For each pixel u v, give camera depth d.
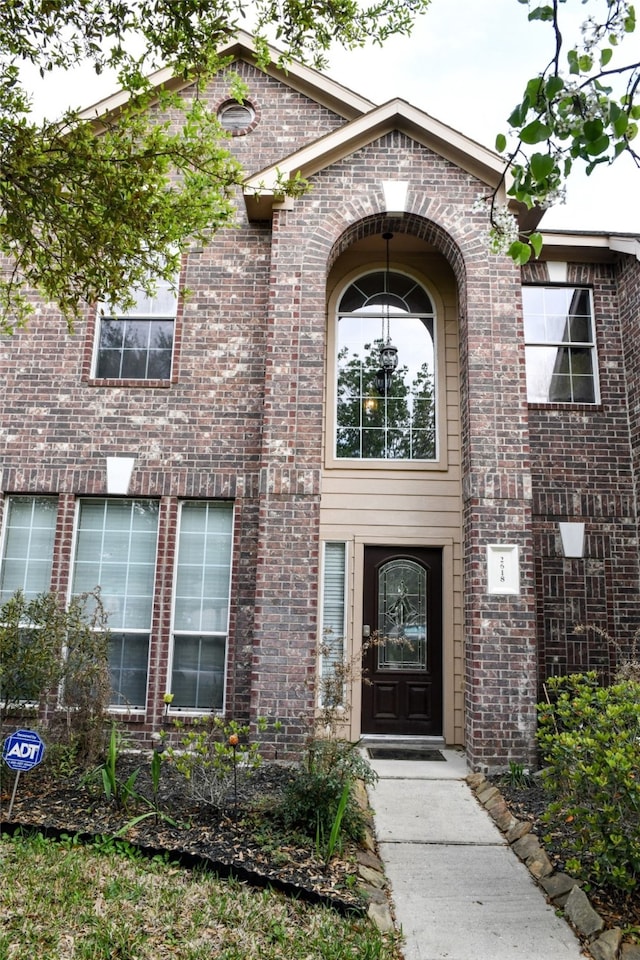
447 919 4.46
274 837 5.14
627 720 4.72
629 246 8.82
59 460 8.39
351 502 8.84
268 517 7.66
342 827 5.37
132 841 5.01
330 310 9.34
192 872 4.71
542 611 8.48
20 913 4.05
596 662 8.38
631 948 3.98
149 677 7.88
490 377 7.93
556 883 4.83
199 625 8.16
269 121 9.34
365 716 8.50
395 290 9.51
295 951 3.87
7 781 6.18
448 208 8.30
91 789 5.91
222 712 7.93
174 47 5.50
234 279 8.77
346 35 5.76
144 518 8.44
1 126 5.09
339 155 8.41
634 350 8.89
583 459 8.85
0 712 6.71
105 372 8.73
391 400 9.23
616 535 8.69
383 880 4.94
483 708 7.22
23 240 5.76
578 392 9.24
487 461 7.74
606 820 4.39
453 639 8.53
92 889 4.38
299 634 7.41
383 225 8.48
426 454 9.08
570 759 4.83
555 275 9.38
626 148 3.25
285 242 8.23
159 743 7.68
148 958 3.71
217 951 3.83
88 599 8.24
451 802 6.49
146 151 5.57
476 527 7.60
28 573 8.34
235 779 5.61
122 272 6.08
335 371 9.22
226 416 8.44
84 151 5.36
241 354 8.58
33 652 6.39
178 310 8.69
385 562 8.81
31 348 8.63
